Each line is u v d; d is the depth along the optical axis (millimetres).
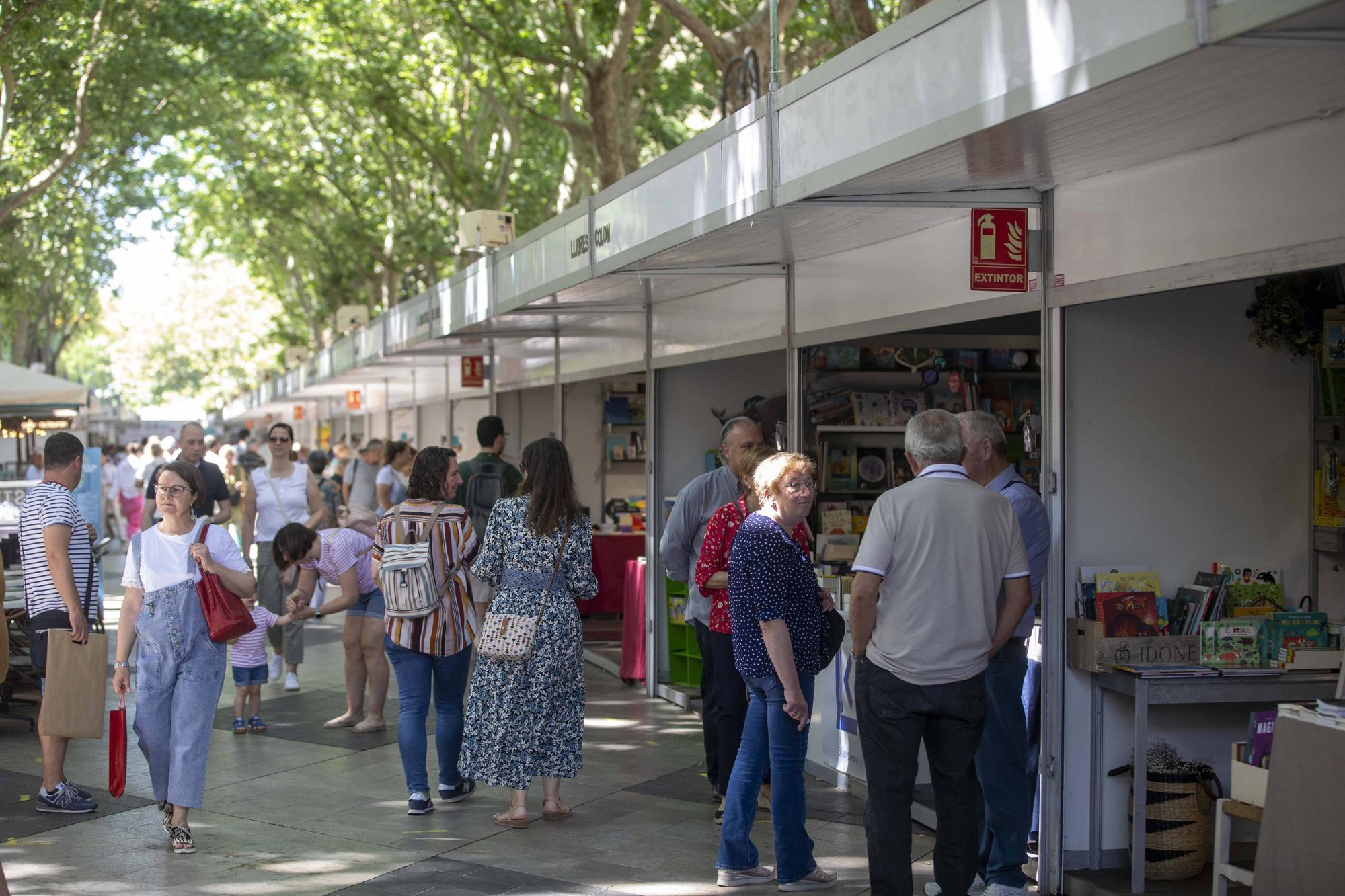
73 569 6457
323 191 32281
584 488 14852
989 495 4570
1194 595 5336
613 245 7488
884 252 6527
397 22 22078
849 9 11656
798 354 7574
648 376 9914
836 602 6961
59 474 6438
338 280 34531
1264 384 5574
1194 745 5480
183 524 5758
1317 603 5637
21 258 32156
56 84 19562
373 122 26672
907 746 4516
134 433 57844
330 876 5402
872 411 8633
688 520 6270
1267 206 4246
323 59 23594
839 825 6191
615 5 15500
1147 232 4766
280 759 7613
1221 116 4012
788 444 7605
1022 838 5074
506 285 10125
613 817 6336
